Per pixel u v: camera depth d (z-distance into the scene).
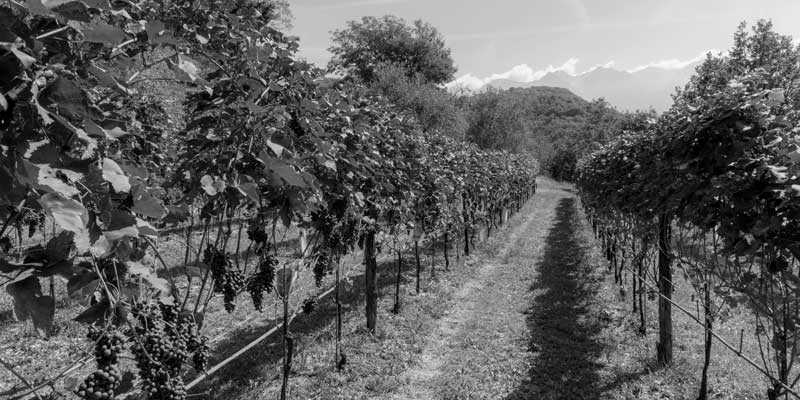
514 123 50.62
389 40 42.00
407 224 9.09
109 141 1.84
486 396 5.88
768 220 3.47
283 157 3.27
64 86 1.28
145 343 2.05
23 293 1.42
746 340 7.49
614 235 11.37
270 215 3.64
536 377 6.40
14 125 1.27
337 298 6.42
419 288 10.74
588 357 7.03
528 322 8.71
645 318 8.74
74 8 1.25
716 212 4.12
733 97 4.13
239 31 3.11
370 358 6.85
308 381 6.08
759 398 5.62
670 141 4.96
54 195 1.23
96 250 1.45
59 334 6.88
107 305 1.86
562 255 15.13
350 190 4.98
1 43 1.14
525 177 30.73
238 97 3.24
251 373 6.14
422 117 30.56
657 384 6.10
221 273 3.09
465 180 13.33
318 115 4.66
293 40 3.74
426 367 6.82
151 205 1.71
